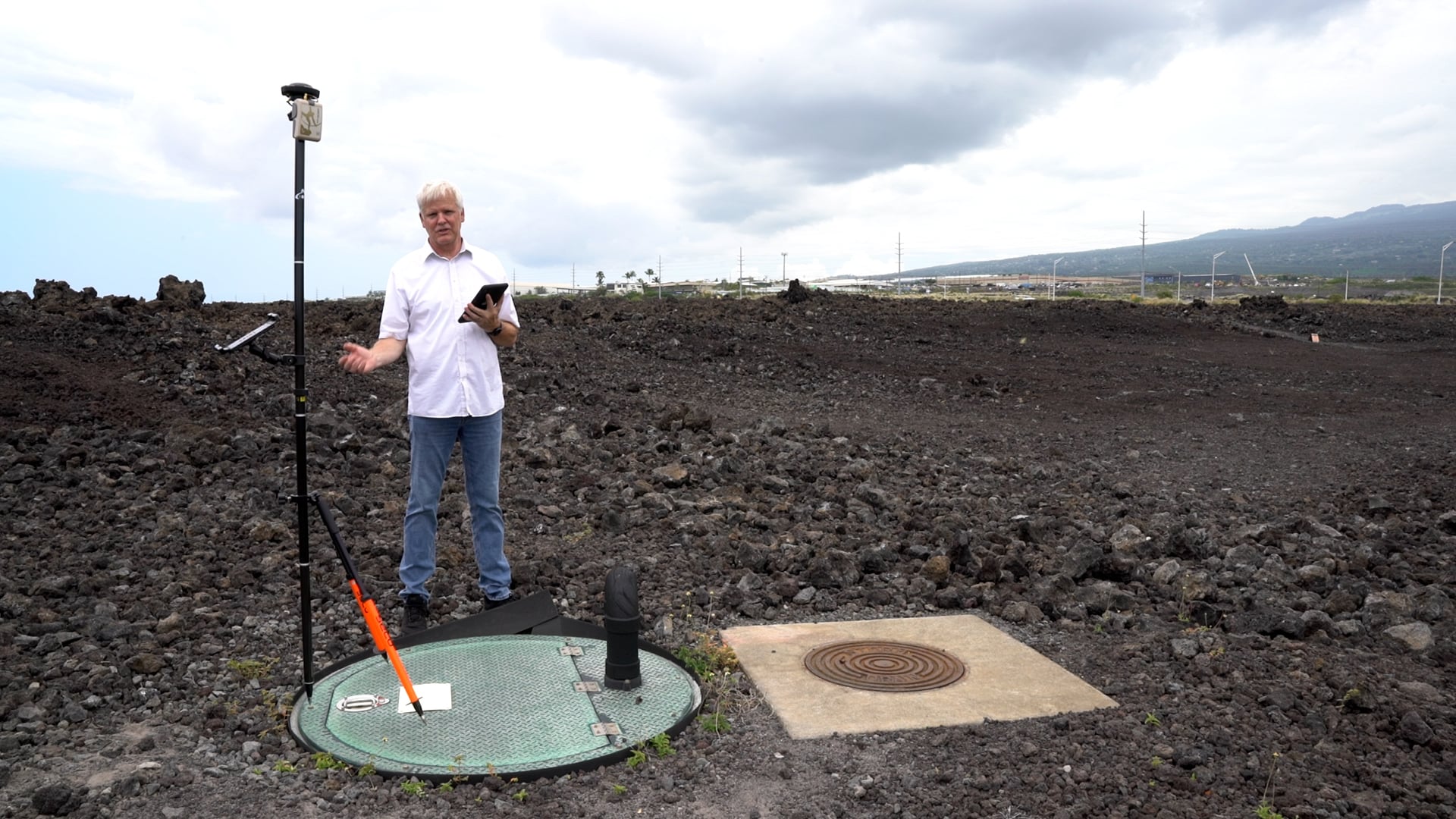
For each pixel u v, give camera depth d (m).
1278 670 4.56
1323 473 9.62
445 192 4.51
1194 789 3.42
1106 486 8.77
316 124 3.56
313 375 11.34
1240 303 31.70
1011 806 3.29
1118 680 4.44
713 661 4.51
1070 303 30.34
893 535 6.73
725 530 6.75
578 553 6.18
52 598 5.04
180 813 3.12
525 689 4.05
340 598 5.23
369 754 3.49
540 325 17.98
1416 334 26.94
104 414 8.63
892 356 19.12
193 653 4.46
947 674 4.42
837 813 3.23
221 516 6.43
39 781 3.30
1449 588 5.94
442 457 4.75
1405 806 3.32
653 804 3.27
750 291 80.31
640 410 11.71
